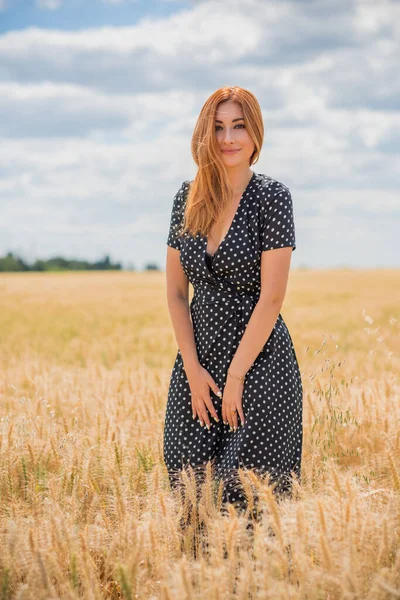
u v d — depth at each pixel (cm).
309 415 429
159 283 4203
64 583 249
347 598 227
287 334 331
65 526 267
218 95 317
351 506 258
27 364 650
